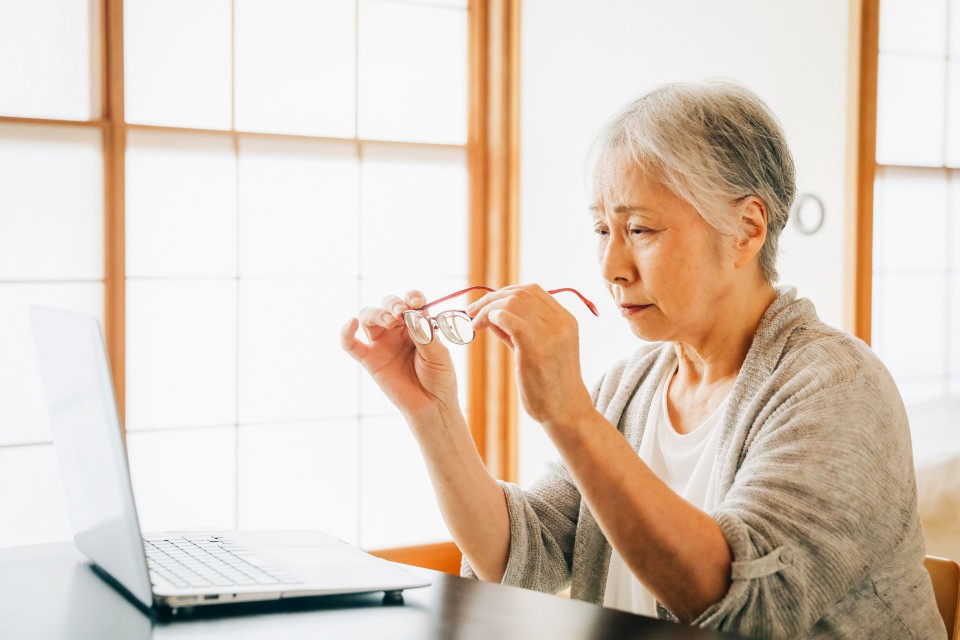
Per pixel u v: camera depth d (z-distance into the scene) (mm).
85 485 987
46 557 1098
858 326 3861
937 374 4168
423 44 3555
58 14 2914
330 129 3400
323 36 3363
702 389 1270
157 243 3111
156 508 3160
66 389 979
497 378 3617
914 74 4031
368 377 3512
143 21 3051
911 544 1099
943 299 4160
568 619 874
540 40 3588
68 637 802
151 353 3125
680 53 3777
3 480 2908
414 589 970
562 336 972
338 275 3432
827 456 1023
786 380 1122
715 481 1169
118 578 946
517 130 3562
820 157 3824
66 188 2938
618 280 1174
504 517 1258
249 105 3252
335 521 3469
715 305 1183
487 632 830
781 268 3729
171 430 3168
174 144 3107
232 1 3195
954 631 1229
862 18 3830
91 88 2979
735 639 830
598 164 1172
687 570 963
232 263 3242
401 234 3537
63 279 2953
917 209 4066
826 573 992
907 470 1090
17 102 2879
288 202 3324
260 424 3322
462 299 3658
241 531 1184
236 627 831
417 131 3566
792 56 3793
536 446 3660
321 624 842
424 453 1233
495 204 3621
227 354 3252
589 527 1301
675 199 1120
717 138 1115
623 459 981
